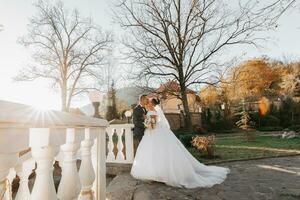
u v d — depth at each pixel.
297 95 41.53
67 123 1.58
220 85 26.33
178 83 25.98
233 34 22.61
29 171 1.80
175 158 6.13
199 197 5.23
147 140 6.52
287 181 6.70
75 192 1.81
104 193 2.81
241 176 7.35
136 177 6.50
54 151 1.47
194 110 42.50
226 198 5.18
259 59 48.88
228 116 37.06
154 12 25.19
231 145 17.09
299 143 17.70
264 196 5.34
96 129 2.48
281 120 38.31
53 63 37.41
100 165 2.72
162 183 6.23
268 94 45.53
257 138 23.16
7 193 1.47
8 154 1.06
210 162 9.84
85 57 38.09
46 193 1.41
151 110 6.72
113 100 39.47
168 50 25.25
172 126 32.44
